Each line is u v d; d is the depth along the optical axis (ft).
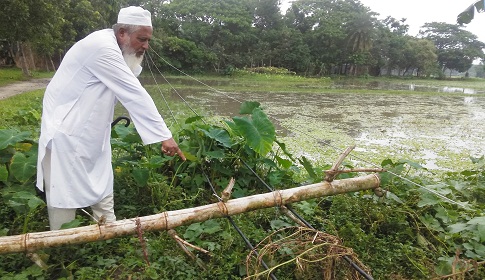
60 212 9.09
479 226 9.41
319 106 55.42
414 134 35.01
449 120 45.62
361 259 9.66
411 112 52.70
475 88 126.41
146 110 8.73
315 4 168.14
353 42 158.81
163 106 42.60
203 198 12.95
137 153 13.94
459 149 29.17
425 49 180.45
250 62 136.15
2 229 9.66
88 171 9.13
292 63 149.07
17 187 11.13
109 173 9.82
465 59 209.36
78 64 8.71
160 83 80.69
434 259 9.91
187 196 12.73
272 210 11.64
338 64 164.45
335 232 10.42
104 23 81.61
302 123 38.14
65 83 8.80
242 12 135.64
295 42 147.95
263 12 146.30
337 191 9.67
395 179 13.00
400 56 176.24
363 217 11.52
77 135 8.71
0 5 42.65
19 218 10.32
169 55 116.78
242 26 132.05
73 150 8.71
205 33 125.70
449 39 211.20
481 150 28.99
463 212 11.82
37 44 66.59
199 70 122.11
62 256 8.95
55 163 8.73
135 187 12.56
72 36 74.18
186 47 117.80
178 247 9.65
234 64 133.80
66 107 8.77
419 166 13.33
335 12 161.79
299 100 63.00
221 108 46.47
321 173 14.52
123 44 9.16
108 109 9.04
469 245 9.85
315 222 11.46
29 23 46.88
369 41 159.02
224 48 132.98
